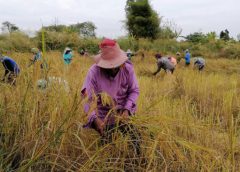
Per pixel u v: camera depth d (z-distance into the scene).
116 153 2.80
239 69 21.80
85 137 2.93
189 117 3.75
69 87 3.22
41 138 2.69
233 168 2.88
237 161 3.15
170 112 3.93
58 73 3.33
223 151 3.34
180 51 31.66
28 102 2.94
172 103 4.75
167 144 2.78
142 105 3.99
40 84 3.04
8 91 3.05
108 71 2.97
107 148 2.76
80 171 2.49
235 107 5.22
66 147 2.73
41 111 2.87
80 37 27.72
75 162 2.53
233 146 3.10
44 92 3.02
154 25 35.25
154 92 6.43
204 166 2.72
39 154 2.41
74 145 2.78
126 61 3.14
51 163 2.60
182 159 2.81
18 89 3.04
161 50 30.59
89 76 2.97
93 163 2.59
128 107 2.98
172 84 8.15
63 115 2.80
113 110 2.89
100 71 2.98
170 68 10.98
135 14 35.75
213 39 35.72
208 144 3.36
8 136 2.70
